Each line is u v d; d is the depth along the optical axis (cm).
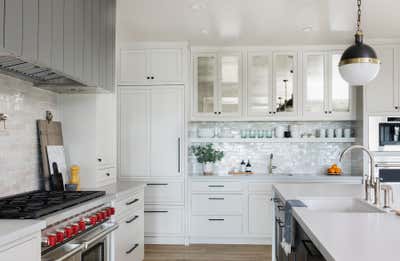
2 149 281
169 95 554
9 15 206
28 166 318
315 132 597
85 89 362
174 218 550
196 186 551
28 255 185
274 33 505
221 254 497
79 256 248
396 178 530
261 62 570
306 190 370
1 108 281
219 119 571
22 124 310
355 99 562
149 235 551
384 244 173
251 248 525
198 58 575
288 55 568
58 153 356
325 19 446
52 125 356
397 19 446
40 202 253
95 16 347
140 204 419
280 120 569
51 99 367
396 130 534
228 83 572
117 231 340
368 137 536
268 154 604
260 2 391
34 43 235
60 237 219
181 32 502
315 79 565
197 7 406
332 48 562
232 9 412
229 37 525
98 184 384
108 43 384
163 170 552
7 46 204
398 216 240
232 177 548
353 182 539
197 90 573
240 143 605
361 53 290
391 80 536
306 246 229
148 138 555
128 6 405
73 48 295
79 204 262
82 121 380
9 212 212
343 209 321
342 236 188
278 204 366
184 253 501
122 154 557
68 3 288
